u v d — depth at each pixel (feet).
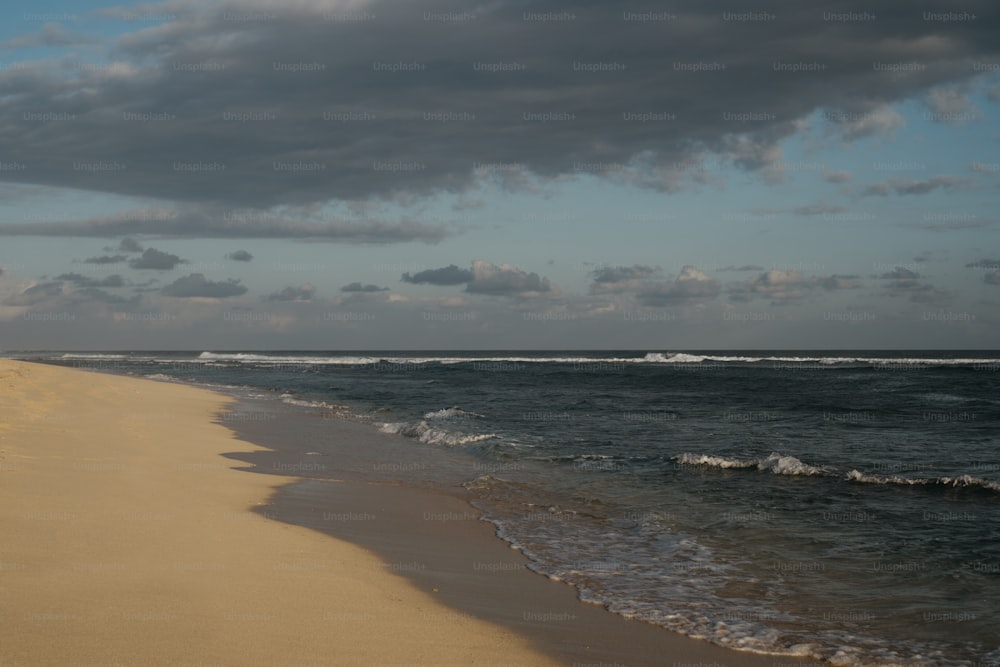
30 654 15.85
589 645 20.13
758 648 20.35
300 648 17.79
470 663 18.20
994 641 21.01
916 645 20.70
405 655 18.17
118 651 16.44
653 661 19.26
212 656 16.67
